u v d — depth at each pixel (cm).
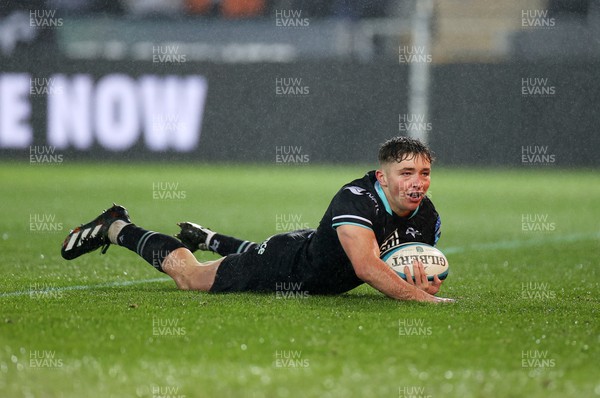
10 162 7088
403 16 8000
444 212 4612
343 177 6481
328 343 1469
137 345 1448
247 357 1382
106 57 7069
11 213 4206
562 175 6906
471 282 2412
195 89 7169
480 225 4081
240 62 7162
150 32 7956
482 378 1286
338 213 1822
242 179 6284
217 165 7200
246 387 1233
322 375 1290
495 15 7938
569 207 4897
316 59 7156
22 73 7025
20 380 1267
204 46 7938
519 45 7769
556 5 7931
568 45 7669
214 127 7206
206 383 1250
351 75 7125
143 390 1223
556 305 1939
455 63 7119
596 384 1262
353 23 7838
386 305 1808
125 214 2122
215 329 1563
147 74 7119
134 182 5941
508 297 2083
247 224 3919
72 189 5444
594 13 7644
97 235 2102
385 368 1328
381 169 1842
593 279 2536
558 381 1274
